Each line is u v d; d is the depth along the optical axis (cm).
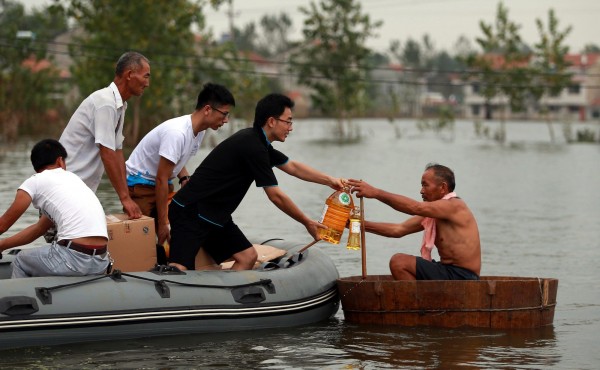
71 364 1147
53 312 1198
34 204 1259
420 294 1349
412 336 1313
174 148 1366
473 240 1389
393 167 4750
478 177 4297
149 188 1417
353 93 8300
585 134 8219
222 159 1373
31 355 1177
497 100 14888
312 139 7988
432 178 1395
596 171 4725
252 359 1193
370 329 1358
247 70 7194
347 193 1432
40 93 6356
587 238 2314
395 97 10362
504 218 2727
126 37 5938
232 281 1338
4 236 2084
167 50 6103
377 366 1170
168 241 1430
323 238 1422
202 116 1384
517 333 1334
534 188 3750
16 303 1179
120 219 1348
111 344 1238
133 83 1361
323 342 1280
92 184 1388
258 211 2756
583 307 1528
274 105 1378
